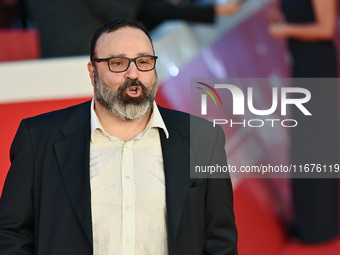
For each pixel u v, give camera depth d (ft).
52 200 19.29
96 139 20.02
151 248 19.17
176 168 19.86
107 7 34.76
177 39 37.83
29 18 41.75
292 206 43.34
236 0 40.32
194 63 37.88
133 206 19.15
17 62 31.40
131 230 19.02
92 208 19.12
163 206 19.43
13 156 20.35
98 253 18.95
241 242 37.27
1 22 41.65
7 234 19.38
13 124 30.58
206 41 40.86
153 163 19.92
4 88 30.66
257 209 39.75
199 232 19.84
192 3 40.88
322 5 40.04
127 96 19.20
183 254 19.27
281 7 41.75
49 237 18.98
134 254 18.99
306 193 42.86
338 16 47.78
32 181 19.76
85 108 20.99
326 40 41.34
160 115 20.70
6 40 34.73
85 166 19.43
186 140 20.56
